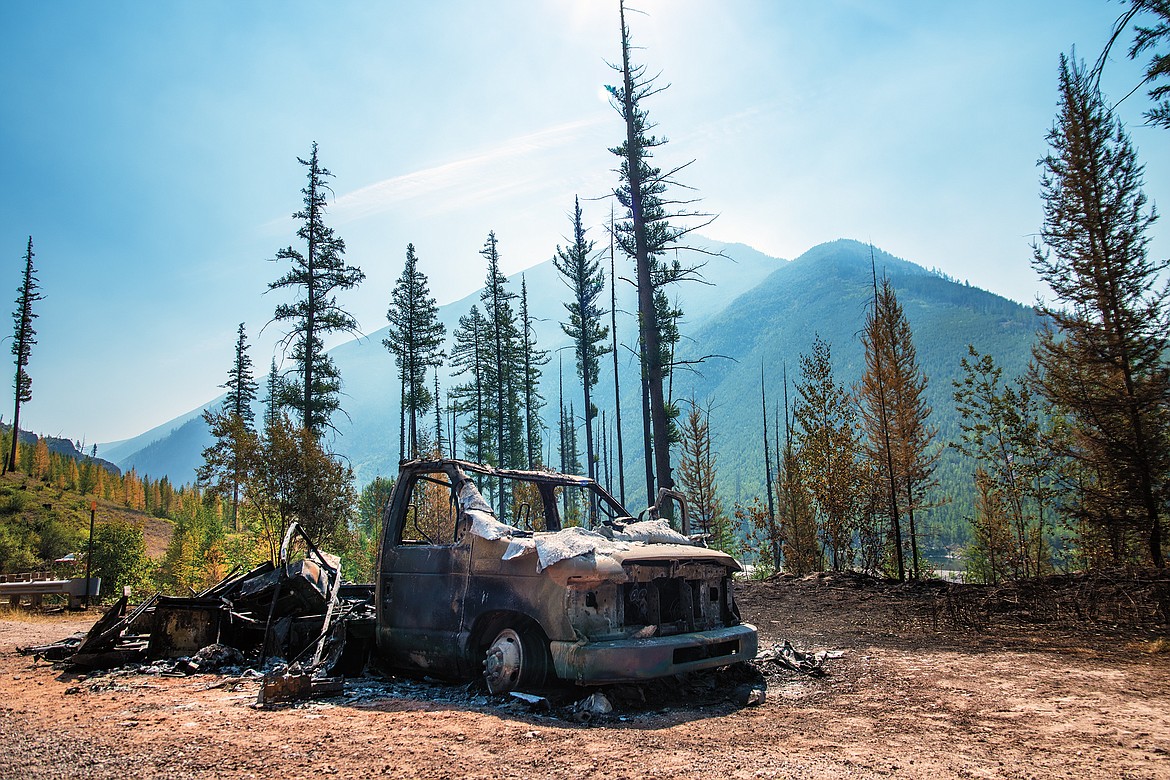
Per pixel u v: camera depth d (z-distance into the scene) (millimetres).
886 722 4945
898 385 20031
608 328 42781
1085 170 17031
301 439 21703
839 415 21312
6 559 38844
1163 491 16031
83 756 3934
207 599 7781
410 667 6586
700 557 6043
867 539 20703
